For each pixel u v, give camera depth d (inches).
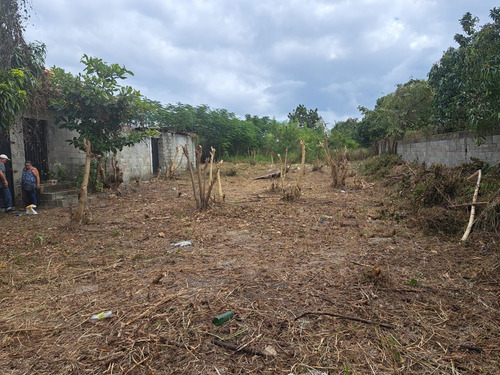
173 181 613.9
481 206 216.8
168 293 137.0
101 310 124.6
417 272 155.6
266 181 600.7
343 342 101.4
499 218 198.5
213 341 102.1
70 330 111.5
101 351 98.8
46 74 405.4
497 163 290.4
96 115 432.5
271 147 1144.2
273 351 97.0
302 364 91.7
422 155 479.5
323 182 549.6
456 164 372.5
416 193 296.0
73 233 245.9
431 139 444.5
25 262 184.9
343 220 270.5
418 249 189.3
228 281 148.9
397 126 630.5
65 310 126.0
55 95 410.0
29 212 331.3
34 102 371.6
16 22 318.3
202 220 279.4
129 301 131.4
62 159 451.5
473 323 111.2
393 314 117.1
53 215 324.8
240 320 114.2
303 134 1166.3
